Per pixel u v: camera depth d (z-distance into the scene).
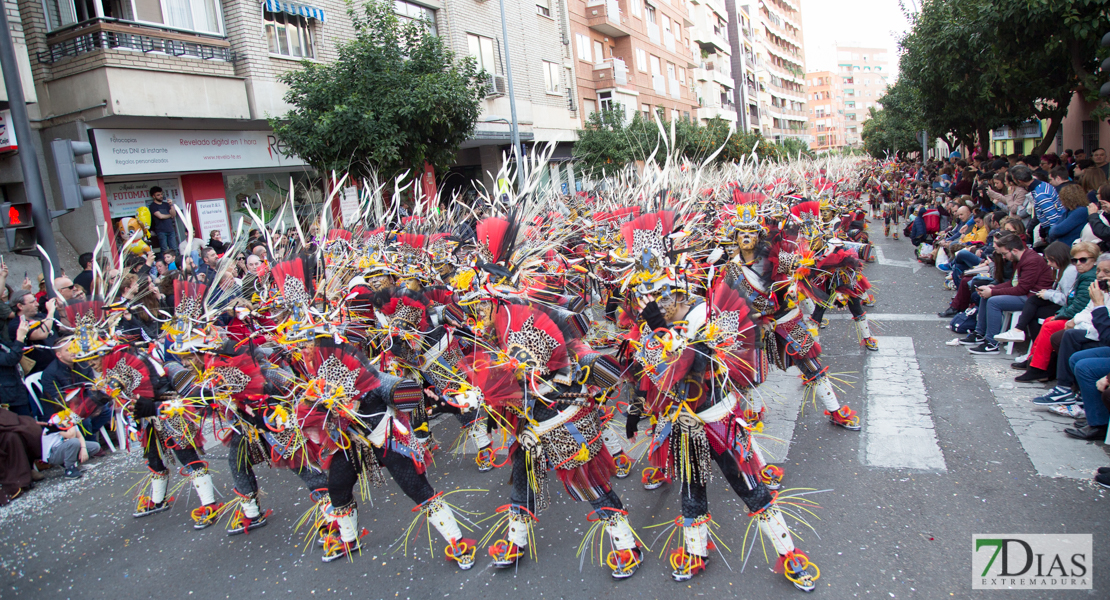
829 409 5.02
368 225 6.39
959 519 3.73
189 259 4.33
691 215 5.15
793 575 3.26
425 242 5.69
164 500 4.94
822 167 12.94
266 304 4.56
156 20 10.73
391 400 3.53
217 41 11.55
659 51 33.22
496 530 4.12
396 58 10.54
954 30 13.49
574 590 3.46
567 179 11.95
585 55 26.16
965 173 13.83
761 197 6.64
